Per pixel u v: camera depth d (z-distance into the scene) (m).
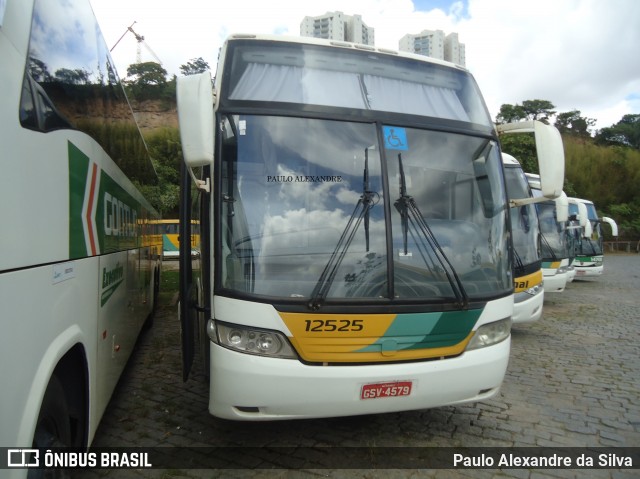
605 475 3.49
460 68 4.41
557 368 6.25
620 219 44.81
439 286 3.47
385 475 3.43
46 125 2.36
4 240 1.88
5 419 1.87
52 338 2.37
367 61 4.02
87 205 3.09
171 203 31.44
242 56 3.74
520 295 7.54
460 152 3.92
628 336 8.30
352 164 3.56
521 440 4.04
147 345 7.03
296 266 3.24
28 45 2.20
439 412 4.59
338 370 3.14
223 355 3.15
